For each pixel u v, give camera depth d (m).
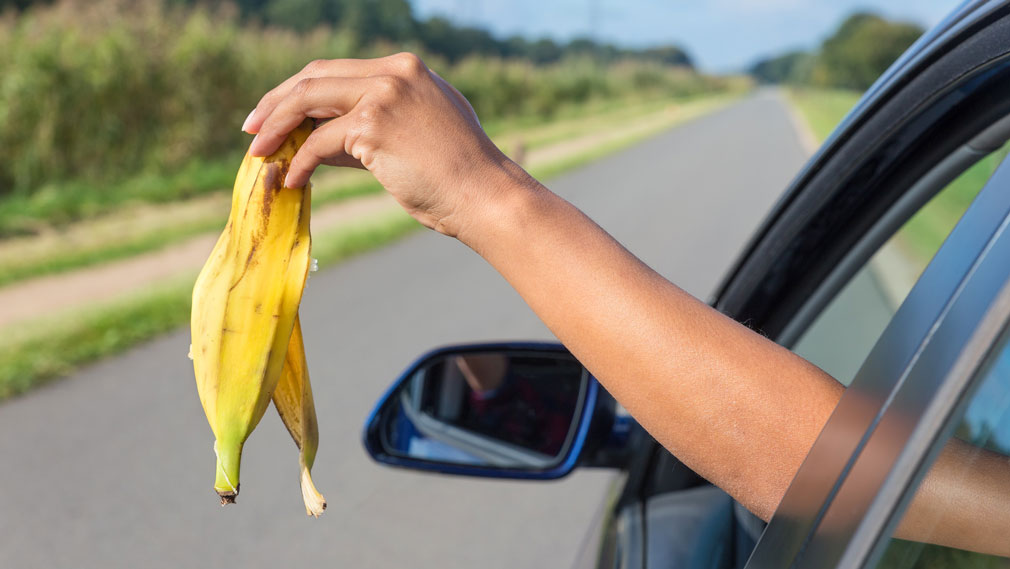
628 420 1.56
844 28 73.69
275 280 0.67
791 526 0.54
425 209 0.62
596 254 0.60
